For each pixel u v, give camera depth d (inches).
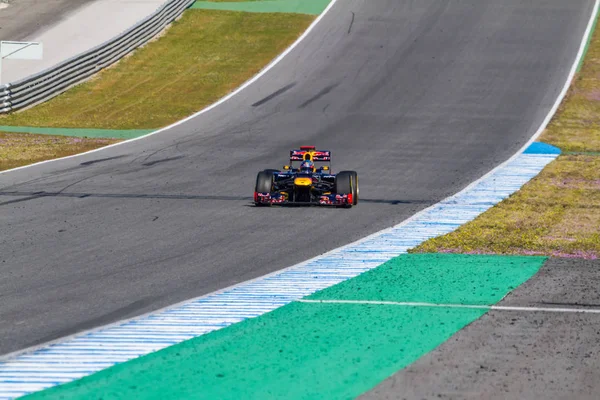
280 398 1074.7
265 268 1800.0
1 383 1125.1
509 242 2060.8
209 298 1556.3
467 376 1155.3
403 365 1198.3
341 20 6274.6
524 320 1422.2
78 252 1916.8
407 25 6127.0
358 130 4030.5
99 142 3759.8
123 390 1101.1
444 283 1670.8
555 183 2940.5
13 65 5413.4
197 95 4840.1
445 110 4441.4
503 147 3686.0
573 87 4921.3
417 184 2930.6
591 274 1754.4
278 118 4291.3
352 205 2536.9
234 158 3403.1
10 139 3809.1
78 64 5142.7
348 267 1807.3
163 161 3312.0
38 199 2554.1
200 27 6215.6
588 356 1238.9
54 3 6909.5
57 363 1203.2
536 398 1079.0
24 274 1723.7
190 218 2319.1
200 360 1216.8
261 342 1299.2
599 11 6486.2
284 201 2445.9
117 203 2512.3
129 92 4945.9
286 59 5502.0
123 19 6422.2
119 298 1557.6
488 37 5846.5
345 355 1240.2
